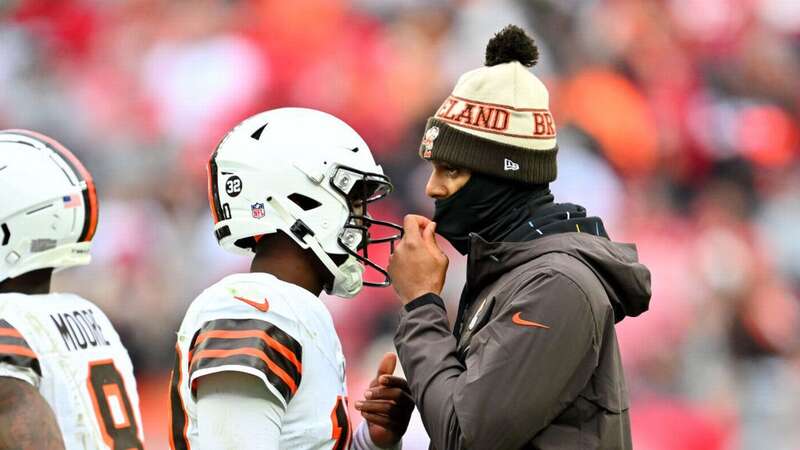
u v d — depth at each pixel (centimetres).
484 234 1144
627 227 3781
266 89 3994
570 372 1023
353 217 1101
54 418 1025
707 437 3222
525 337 1020
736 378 3478
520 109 1119
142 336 3400
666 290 3588
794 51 4444
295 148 1073
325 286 1118
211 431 960
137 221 3603
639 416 3222
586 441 1045
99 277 3431
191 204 3722
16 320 1080
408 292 1108
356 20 4075
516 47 1138
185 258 3566
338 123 1114
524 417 1009
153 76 4066
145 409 3178
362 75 4012
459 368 1062
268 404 971
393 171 3738
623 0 4219
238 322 988
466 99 1129
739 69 4341
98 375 1127
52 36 4209
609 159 3947
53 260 1123
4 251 1099
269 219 1066
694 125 4134
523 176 1120
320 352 1023
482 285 1123
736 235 3856
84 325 1141
